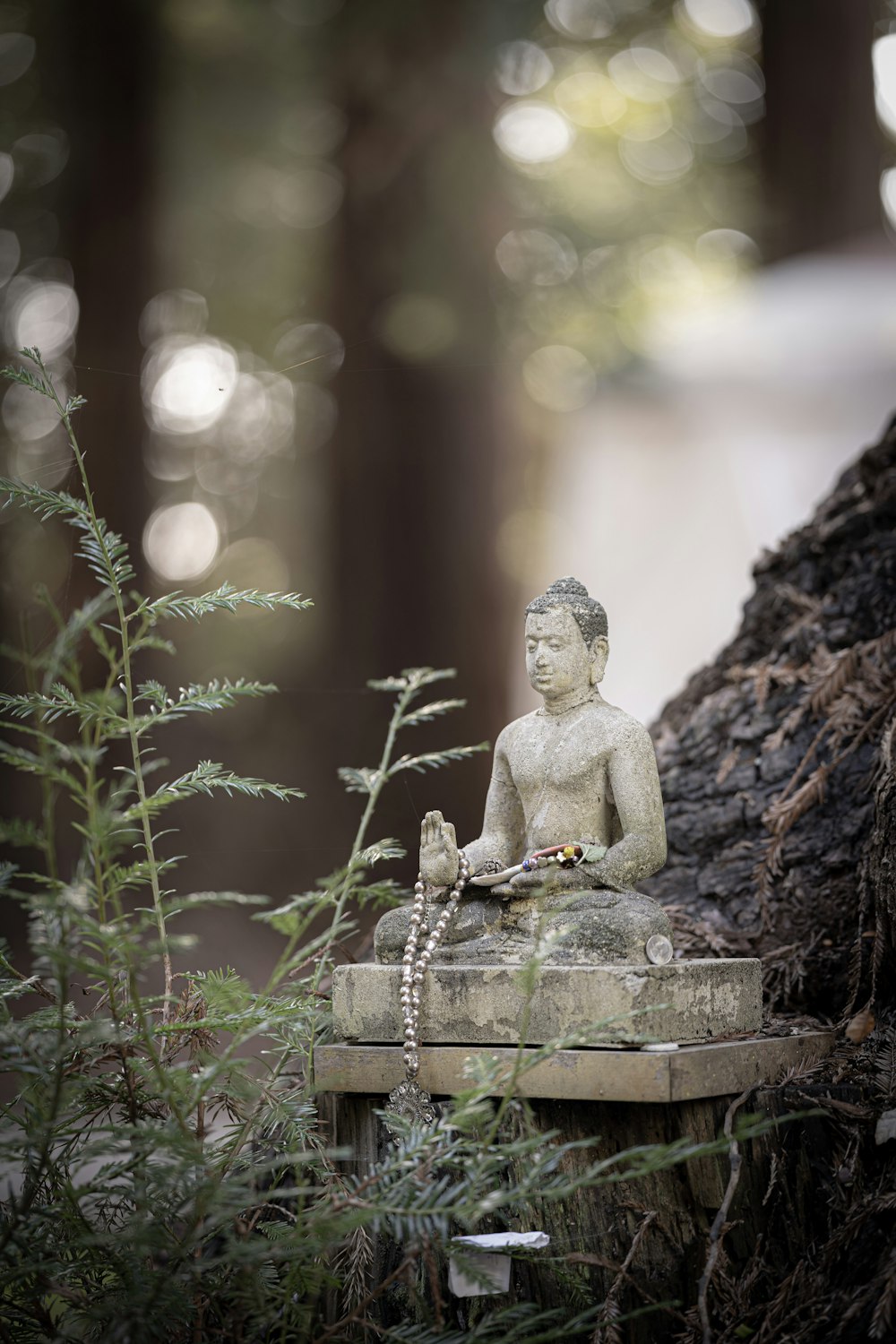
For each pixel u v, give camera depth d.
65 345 12.80
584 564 13.29
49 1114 2.70
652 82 13.40
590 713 3.43
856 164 12.66
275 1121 3.13
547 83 13.15
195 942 2.67
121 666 3.11
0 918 9.46
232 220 13.38
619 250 13.04
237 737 12.62
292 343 13.19
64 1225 2.98
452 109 12.30
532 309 12.89
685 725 5.00
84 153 12.25
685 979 3.10
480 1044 3.13
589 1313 2.81
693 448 13.18
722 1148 2.63
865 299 12.49
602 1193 3.08
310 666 12.52
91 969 2.68
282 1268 3.12
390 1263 3.16
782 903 4.27
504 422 12.51
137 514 11.79
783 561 5.41
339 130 12.86
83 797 2.85
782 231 12.91
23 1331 3.01
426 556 12.15
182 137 12.76
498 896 3.34
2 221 12.66
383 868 6.37
